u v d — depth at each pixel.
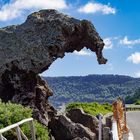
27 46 26.64
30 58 26.42
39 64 26.36
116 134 14.59
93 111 41.62
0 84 26.34
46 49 26.64
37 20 27.39
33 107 26.53
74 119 25.77
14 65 26.38
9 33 27.36
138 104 76.38
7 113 17.12
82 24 28.39
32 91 26.81
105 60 29.34
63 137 22.81
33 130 11.66
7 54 26.67
